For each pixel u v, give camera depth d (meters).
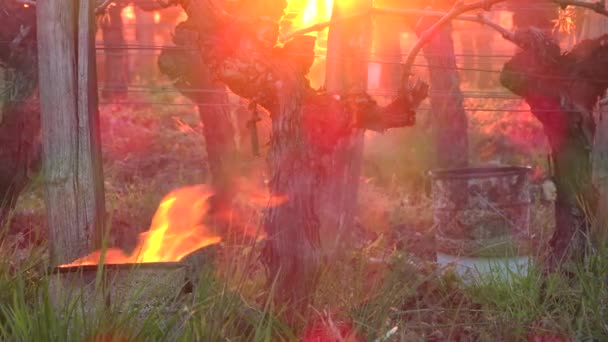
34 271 5.59
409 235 8.98
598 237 5.93
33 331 4.30
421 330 5.44
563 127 6.18
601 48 6.11
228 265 5.39
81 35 5.34
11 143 6.59
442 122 11.30
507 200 7.05
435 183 7.29
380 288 5.73
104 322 4.39
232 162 8.62
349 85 6.93
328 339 4.97
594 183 6.46
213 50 4.86
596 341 5.39
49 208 5.38
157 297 4.77
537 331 5.49
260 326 4.58
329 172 6.69
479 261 7.05
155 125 14.55
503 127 13.77
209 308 4.77
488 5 5.30
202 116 8.58
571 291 5.75
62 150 5.33
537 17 8.22
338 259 6.30
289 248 4.94
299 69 5.05
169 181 11.12
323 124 5.12
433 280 6.34
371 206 10.27
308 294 5.01
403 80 5.37
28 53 6.61
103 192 5.55
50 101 5.33
